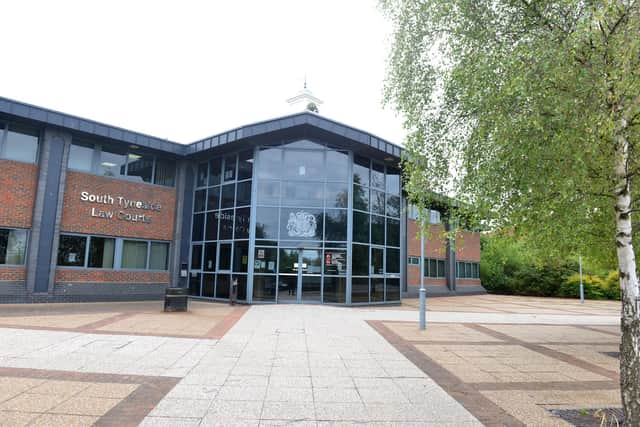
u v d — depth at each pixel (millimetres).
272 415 5016
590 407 5625
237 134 17312
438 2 7016
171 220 19719
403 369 7371
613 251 10336
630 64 4891
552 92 5637
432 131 8133
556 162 5984
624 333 4836
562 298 32875
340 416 5059
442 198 8320
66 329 9828
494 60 6152
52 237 15820
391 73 8484
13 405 5039
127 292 17906
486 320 15070
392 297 19609
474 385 6562
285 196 17641
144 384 6027
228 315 13359
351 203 17859
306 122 16297
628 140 5965
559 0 5660
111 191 17828
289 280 17188
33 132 16031
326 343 9367
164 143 18797
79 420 4668
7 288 14836
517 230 7305
